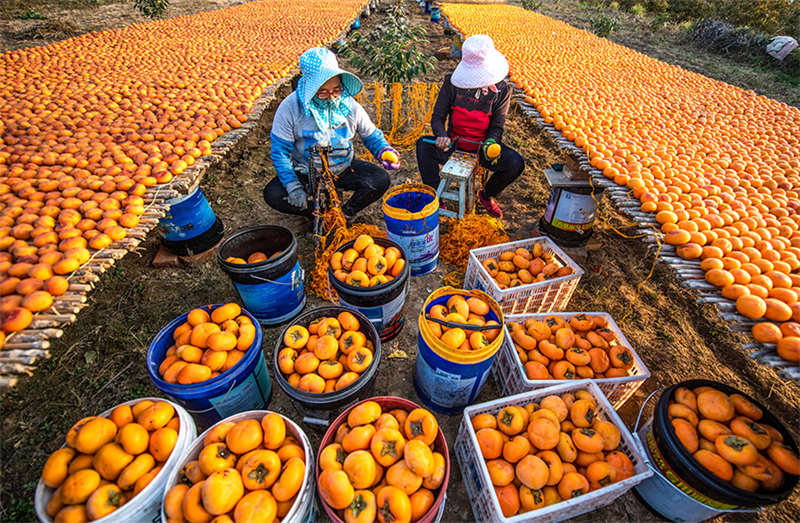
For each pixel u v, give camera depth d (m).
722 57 11.59
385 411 2.30
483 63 3.85
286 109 3.50
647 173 3.36
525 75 6.29
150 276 3.83
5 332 2.11
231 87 5.89
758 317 2.19
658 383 3.06
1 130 4.38
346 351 2.53
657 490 2.22
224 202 4.95
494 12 15.30
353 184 4.06
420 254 3.71
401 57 6.90
